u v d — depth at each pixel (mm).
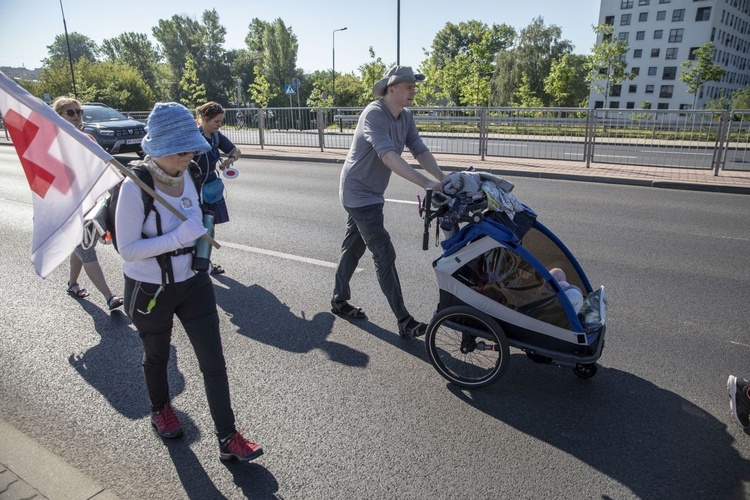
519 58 59312
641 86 81312
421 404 3283
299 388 3453
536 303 3229
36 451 2775
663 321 4398
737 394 2973
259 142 18188
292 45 70750
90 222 2369
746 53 90500
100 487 2520
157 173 2359
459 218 3252
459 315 3389
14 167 14016
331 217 8086
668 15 77000
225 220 5477
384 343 4078
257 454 2691
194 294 2598
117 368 3693
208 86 74438
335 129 16641
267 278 5465
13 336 4160
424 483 2609
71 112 4703
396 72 3648
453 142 14875
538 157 13820
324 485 2600
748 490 2570
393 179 11617
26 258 6137
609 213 8281
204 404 3277
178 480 2633
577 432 3018
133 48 78125
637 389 3445
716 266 5738
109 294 4633
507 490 2564
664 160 12359
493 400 3328
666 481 2631
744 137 11461
